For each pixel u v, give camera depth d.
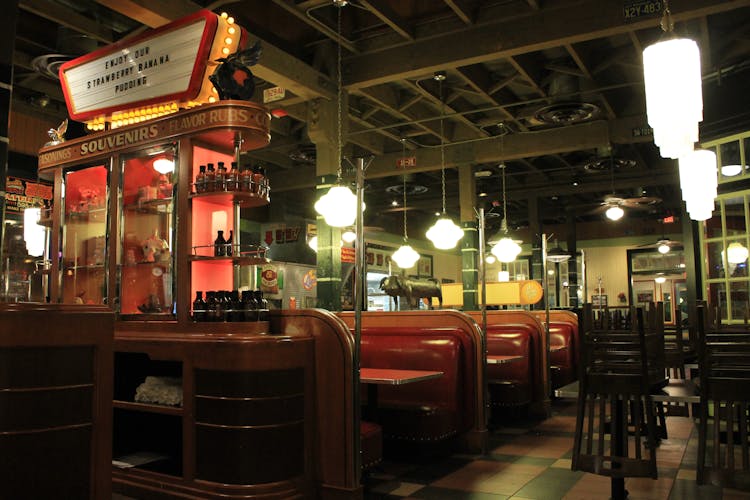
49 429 2.62
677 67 2.75
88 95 5.42
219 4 7.72
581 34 8.36
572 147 13.15
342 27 9.41
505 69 10.97
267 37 9.20
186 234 4.52
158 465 4.21
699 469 3.47
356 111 12.10
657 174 16.84
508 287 9.51
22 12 8.35
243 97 4.64
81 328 2.74
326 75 9.98
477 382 5.35
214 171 4.43
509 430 6.33
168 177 4.86
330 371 3.95
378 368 5.49
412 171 14.79
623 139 12.75
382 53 9.84
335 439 3.90
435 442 5.47
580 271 22.53
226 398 3.73
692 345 6.90
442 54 9.31
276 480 3.71
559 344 8.61
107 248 4.97
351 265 11.97
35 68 7.85
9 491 2.51
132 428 4.79
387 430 5.11
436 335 5.35
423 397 5.26
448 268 24.38
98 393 2.79
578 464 3.72
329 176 10.14
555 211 21.20
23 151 10.58
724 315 6.96
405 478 4.52
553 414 7.33
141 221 5.10
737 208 6.90
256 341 3.72
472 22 8.97
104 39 8.33
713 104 7.14
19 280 9.50
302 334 4.07
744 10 8.79
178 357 3.98
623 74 11.48
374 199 19.80
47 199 10.80
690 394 3.71
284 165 16.05
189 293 4.49
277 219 17.44
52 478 2.63
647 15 7.93
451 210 21.52
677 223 21.19
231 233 4.79
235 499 3.64
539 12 8.64
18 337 2.56
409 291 8.60
